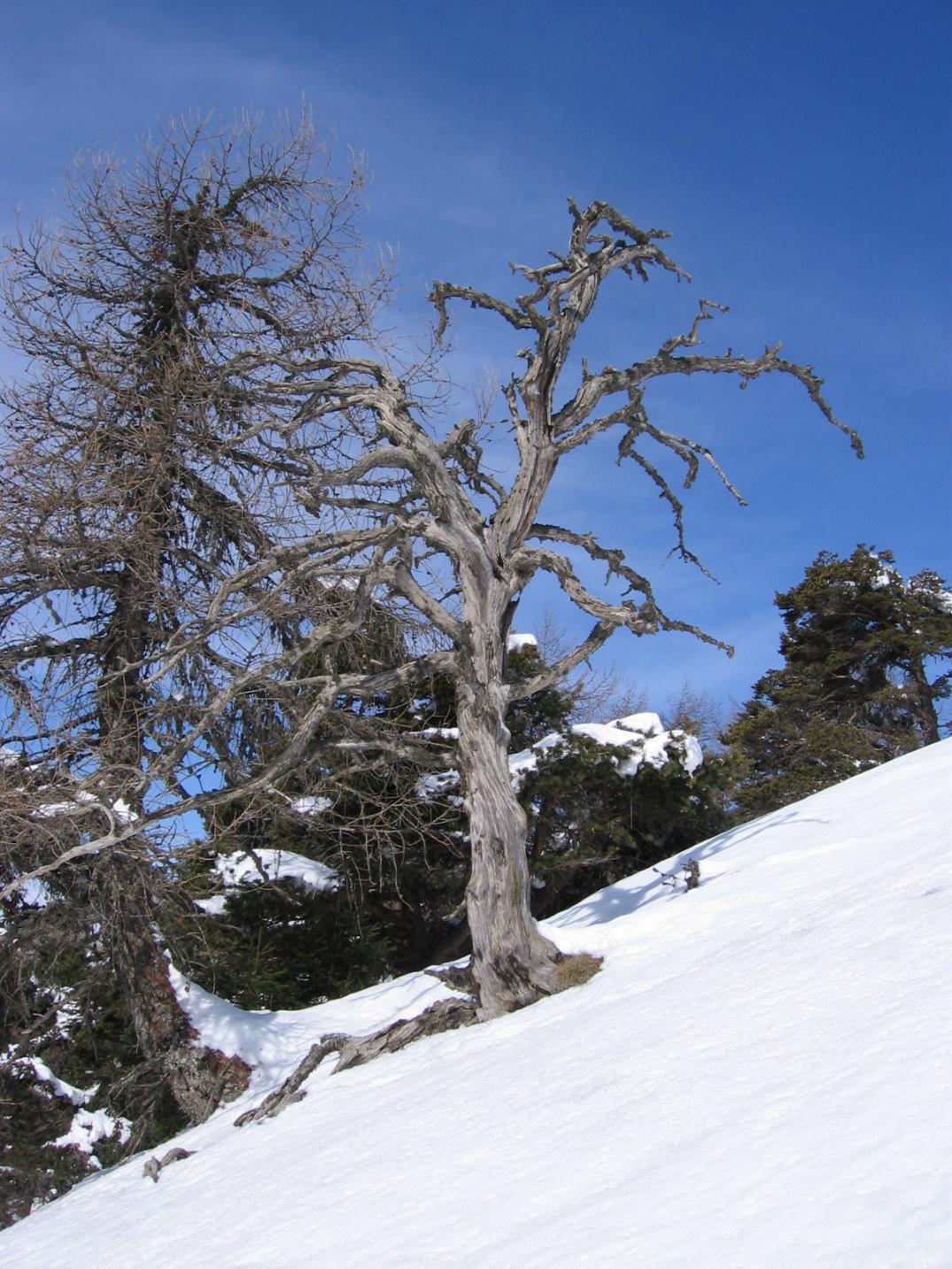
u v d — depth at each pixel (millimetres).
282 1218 6691
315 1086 10938
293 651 11781
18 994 14430
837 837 13398
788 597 39312
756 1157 4508
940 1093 4430
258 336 15297
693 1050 6645
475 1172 6004
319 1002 18781
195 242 15359
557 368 13039
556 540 13242
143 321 15602
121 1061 16594
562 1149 5766
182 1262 6629
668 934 11289
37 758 13008
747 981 7957
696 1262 3738
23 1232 10438
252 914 18531
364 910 19047
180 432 14398
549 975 10984
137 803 12875
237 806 16750
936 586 37281
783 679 37875
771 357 13500
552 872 20281
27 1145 15695
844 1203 3781
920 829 11648
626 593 13398
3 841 12109
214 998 14141
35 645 14281
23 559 13414
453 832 18953
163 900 13773
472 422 13234
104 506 13672
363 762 13984
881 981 6562
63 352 14625
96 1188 11094
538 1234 4590
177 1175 9789
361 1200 6363
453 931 20328
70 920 13531
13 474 13539
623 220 13352
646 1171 4898
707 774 20781
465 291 13445
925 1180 3730
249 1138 9969
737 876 13117
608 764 19641
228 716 14836
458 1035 10656
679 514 14742
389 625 15898
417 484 12734
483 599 12297
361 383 13680
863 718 36250
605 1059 7324
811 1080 5234
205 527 15289
